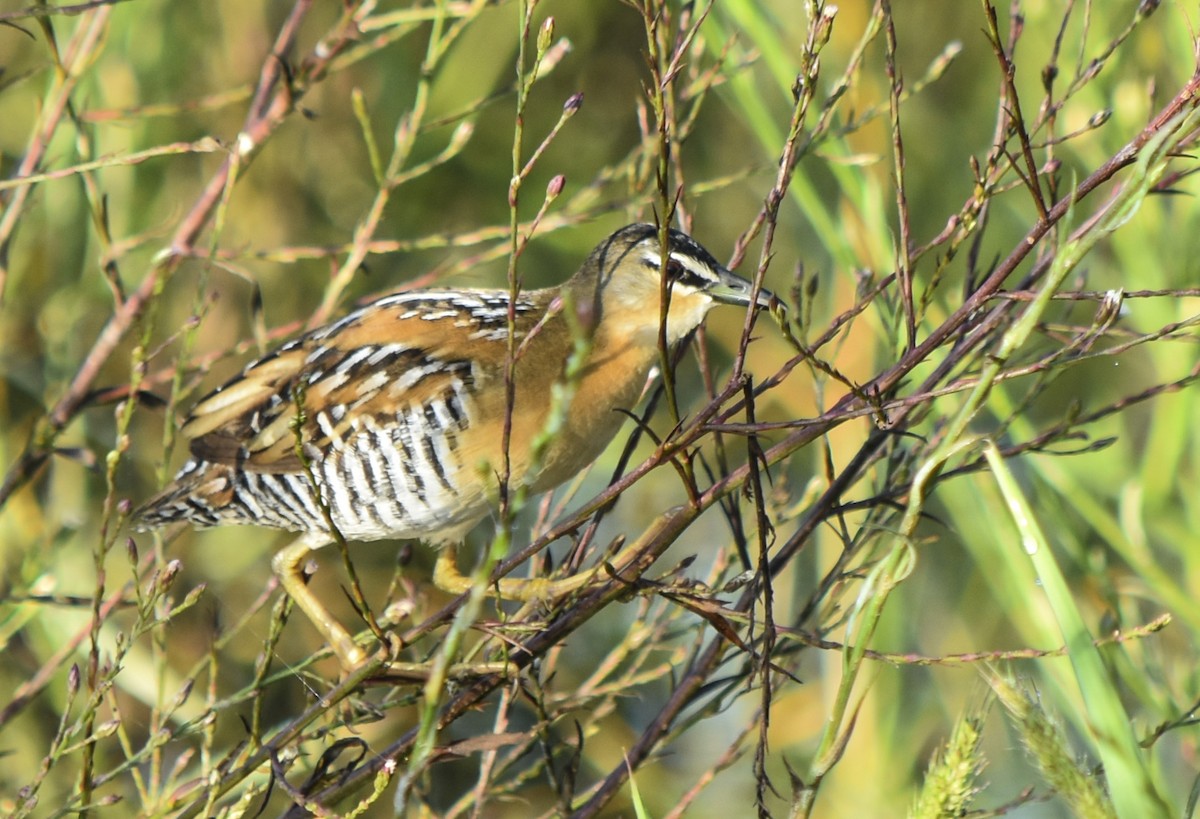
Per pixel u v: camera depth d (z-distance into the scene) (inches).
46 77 527.8
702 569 585.0
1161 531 413.4
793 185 387.9
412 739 306.3
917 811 244.8
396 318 397.7
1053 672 365.4
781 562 336.5
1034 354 371.9
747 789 538.0
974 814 321.1
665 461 278.1
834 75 449.1
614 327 403.5
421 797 331.9
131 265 533.0
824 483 358.0
